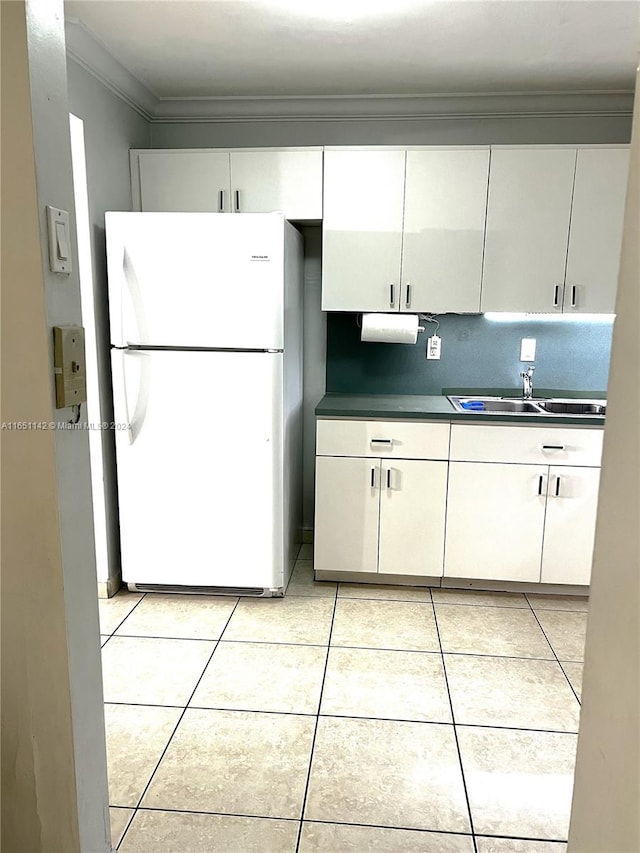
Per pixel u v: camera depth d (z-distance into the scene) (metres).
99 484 2.93
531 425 2.91
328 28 2.46
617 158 2.95
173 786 1.80
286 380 2.94
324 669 2.42
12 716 1.29
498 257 3.07
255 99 3.27
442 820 1.69
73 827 1.32
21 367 1.16
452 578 3.14
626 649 0.97
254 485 2.89
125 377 2.83
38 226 1.11
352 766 1.89
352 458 3.03
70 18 2.37
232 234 2.71
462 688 2.30
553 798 1.78
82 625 1.31
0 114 1.08
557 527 2.98
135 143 3.23
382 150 3.03
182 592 3.04
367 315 3.21
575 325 3.40
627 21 2.38
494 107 3.24
